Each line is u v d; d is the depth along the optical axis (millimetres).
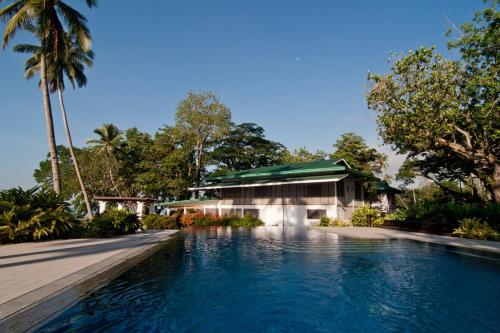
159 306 6172
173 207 44281
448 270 9578
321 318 5738
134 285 7586
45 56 22188
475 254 11914
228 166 53750
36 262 9414
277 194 34531
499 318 5738
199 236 20281
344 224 27406
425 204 23375
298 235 20516
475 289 7539
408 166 33875
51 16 21500
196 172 48688
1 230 14305
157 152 48531
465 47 21109
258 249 14117
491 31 19859
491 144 22703
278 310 6137
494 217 16922
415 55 21750
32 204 16297
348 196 33125
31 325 4672
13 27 19453
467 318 5727
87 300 6281
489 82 18750
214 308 6180
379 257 11820
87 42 23094
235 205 38156
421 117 20875
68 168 53719
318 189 31578
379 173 49438
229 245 15547
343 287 7750
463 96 20500
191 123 44781
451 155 26141
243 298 6832
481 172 23578
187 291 7250
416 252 12938
